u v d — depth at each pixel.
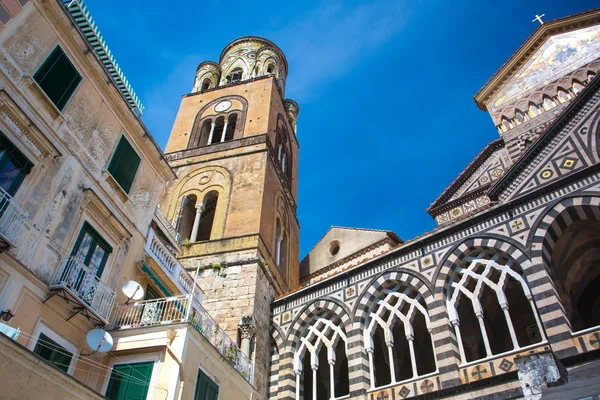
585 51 32.81
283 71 57.84
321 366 29.52
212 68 54.53
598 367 12.36
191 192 38.75
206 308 29.19
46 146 16.56
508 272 20.95
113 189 19.92
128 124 21.53
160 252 22.56
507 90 35.50
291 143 51.72
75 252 16.94
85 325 16.53
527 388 11.65
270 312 30.00
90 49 19.34
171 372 15.76
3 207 14.19
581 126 23.14
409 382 21.34
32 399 11.12
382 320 24.17
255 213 34.94
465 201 32.84
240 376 20.14
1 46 15.62
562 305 19.17
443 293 22.41
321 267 40.22
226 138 46.78
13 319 13.91
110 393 15.81
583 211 20.50
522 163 23.81
